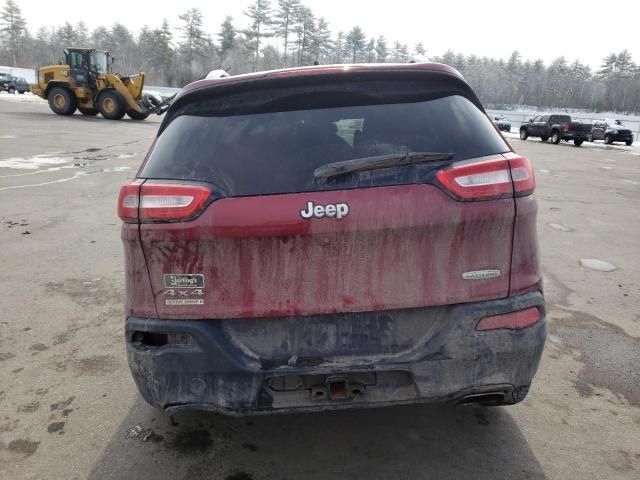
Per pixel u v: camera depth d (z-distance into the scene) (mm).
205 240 1985
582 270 5512
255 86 2240
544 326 2133
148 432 2691
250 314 2039
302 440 2617
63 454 2527
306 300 2029
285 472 2389
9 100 37406
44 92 25344
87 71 24562
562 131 29062
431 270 2021
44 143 15320
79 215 7371
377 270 2014
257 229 1960
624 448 2588
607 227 7676
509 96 118188
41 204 7977
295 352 2078
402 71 2227
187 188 2012
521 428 2734
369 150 2078
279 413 2105
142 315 2092
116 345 3670
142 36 103688
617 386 3182
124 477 2367
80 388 3117
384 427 2725
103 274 5086
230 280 2023
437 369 2051
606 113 103188
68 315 4152
